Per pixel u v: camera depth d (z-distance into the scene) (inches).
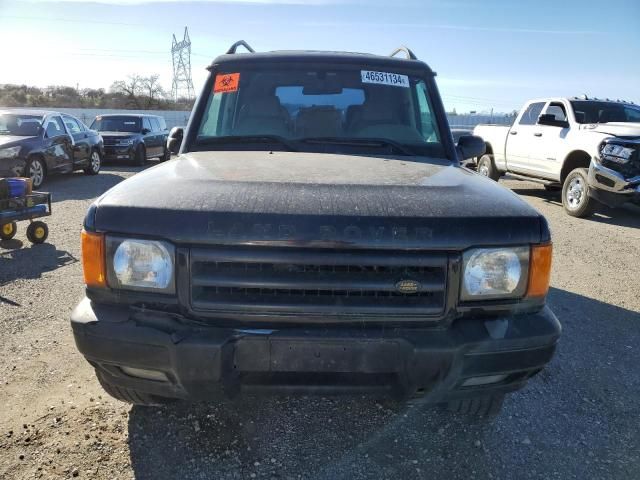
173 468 100.9
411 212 85.0
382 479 99.8
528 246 87.9
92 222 87.7
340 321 84.7
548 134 411.8
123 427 112.6
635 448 112.3
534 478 101.8
